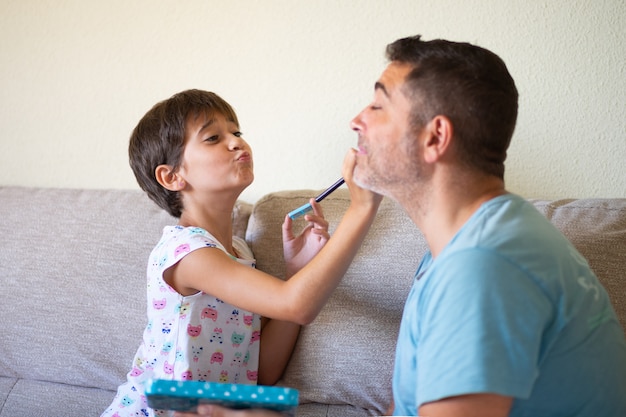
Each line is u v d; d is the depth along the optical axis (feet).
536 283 2.74
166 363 4.32
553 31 5.11
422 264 3.76
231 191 4.52
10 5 6.13
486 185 3.21
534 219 3.03
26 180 6.21
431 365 2.69
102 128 6.00
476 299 2.64
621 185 5.08
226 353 4.43
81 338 4.98
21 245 5.26
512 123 3.26
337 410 4.43
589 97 5.09
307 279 3.88
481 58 3.19
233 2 5.67
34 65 6.12
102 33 5.95
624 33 5.00
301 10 5.52
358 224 3.87
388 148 3.25
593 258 4.13
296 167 5.61
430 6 5.28
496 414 2.59
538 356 2.79
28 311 5.10
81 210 5.31
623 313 4.00
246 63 5.67
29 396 4.99
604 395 2.96
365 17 5.40
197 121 4.51
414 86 3.20
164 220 5.11
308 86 5.55
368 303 4.47
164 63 5.84
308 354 4.52
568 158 5.15
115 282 5.01
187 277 4.22
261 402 3.01
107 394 4.92
